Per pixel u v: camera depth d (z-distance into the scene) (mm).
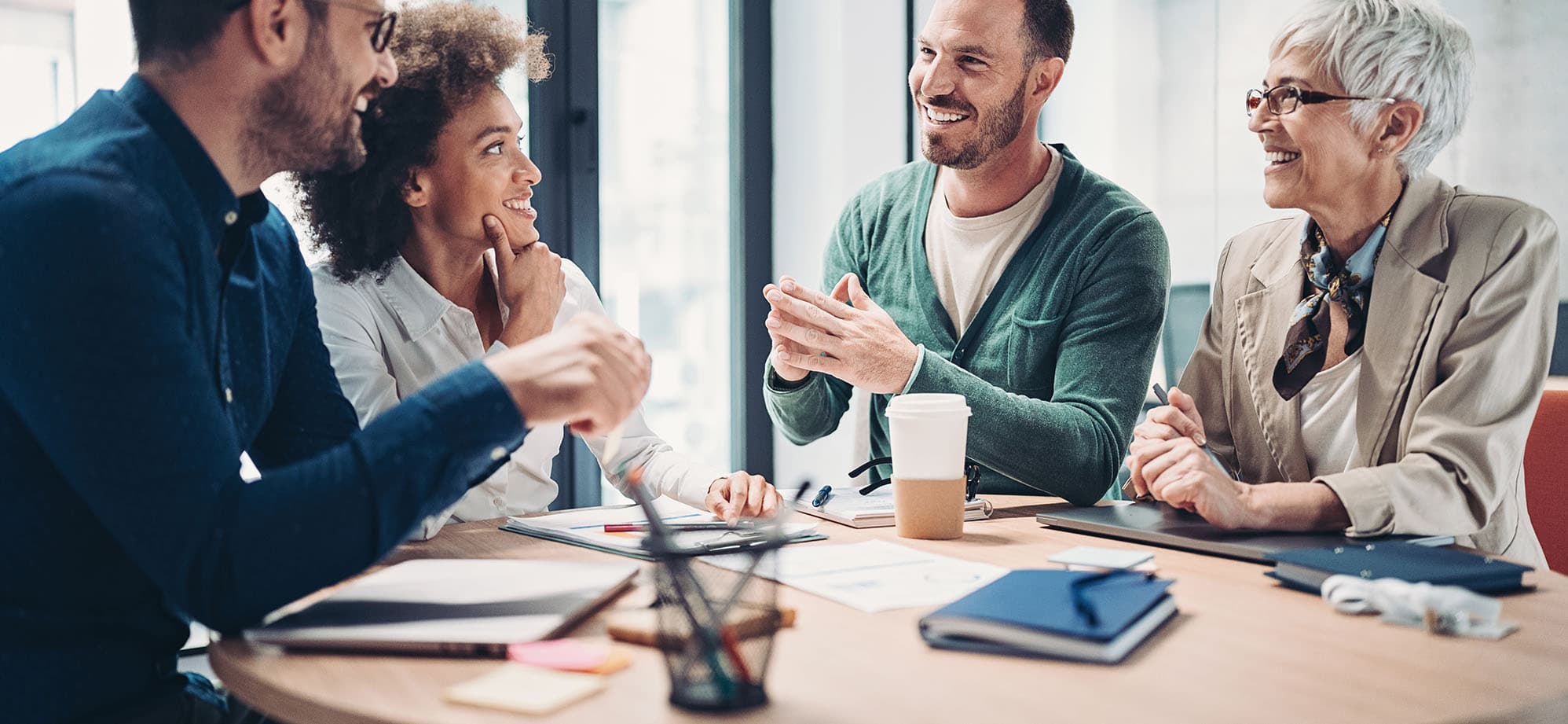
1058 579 887
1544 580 973
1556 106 2148
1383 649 776
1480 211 1292
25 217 794
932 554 1107
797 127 3123
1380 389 1315
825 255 2039
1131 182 2789
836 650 785
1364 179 1330
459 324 1542
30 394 788
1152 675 719
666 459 1493
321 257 1635
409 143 1438
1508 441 1220
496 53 1479
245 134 942
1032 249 1693
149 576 827
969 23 1638
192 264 905
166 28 897
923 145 1714
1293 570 965
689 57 3055
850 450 3023
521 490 1594
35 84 2109
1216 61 2586
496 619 827
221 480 811
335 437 1222
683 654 668
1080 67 2902
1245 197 2541
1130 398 1551
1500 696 671
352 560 818
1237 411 1493
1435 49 1272
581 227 2793
